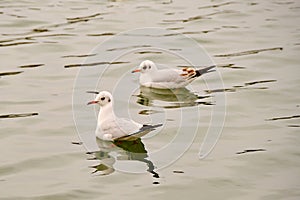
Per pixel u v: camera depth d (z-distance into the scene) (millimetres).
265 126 15789
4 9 25922
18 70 19453
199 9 26266
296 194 12719
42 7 26297
